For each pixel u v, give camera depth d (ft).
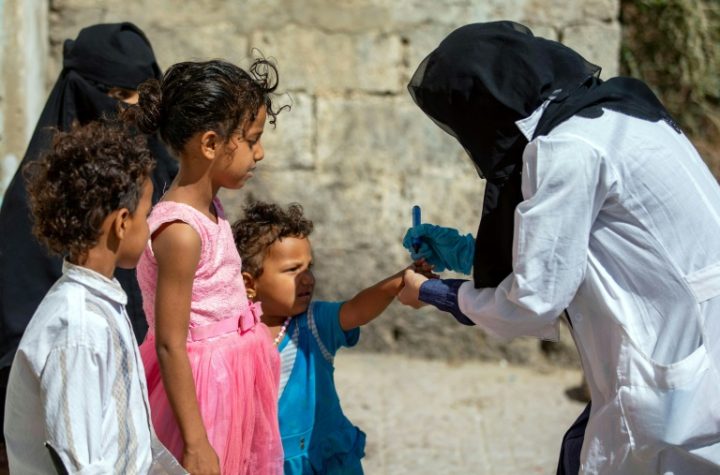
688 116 18.61
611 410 8.07
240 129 8.51
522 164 8.04
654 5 18.26
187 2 17.30
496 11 17.28
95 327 6.96
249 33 17.35
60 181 7.04
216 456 8.25
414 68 17.42
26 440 7.22
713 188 8.35
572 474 8.79
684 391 7.88
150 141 11.26
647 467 8.10
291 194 17.65
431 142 17.54
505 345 17.88
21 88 15.49
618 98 8.26
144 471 7.25
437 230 9.34
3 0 15.07
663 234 7.89
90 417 6.83
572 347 17.69
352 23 17.33
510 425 15.53
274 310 9.67
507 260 8.30
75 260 7.20
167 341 8.22
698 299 7.96
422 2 17.30
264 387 9.04
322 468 9.72
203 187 8.59
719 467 8.16
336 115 17.49
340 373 17.30
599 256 8.02
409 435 15.14
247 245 9.57
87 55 11.68
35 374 6.91
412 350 18.06
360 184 17.65
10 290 10.96
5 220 11.21
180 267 8.23
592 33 17.25
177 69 8.64
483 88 8.09
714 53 18.48
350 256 17.78
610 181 7.76
